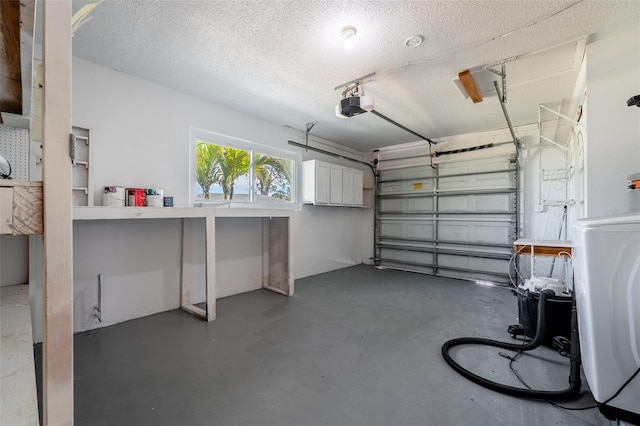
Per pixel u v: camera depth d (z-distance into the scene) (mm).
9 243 2189
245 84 3051
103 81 2645
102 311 2684
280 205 4484
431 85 3061
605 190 2256
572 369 1686
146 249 2996
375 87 3115
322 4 1859
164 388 1738
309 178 4684
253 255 4051
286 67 2676
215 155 3643
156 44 2316
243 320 2879
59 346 548
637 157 2160
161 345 2311
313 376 1885
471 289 4207
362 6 1876
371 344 2359
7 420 657
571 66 2645
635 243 1217
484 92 3197
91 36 2213
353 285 4363
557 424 1462
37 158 2123
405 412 1548
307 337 2484
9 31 784
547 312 2303
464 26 2078
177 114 3188
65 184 550
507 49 2381
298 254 4809
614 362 1233
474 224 4910
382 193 6008
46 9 536
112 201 2533
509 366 2027
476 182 4898
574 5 1865
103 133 2641
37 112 1295
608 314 1248
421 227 5488
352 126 4539
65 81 549
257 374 1902
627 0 1816
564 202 3824
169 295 3184
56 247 542
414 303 3486
